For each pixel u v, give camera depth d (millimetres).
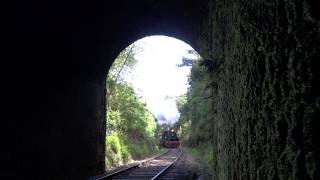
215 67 11258
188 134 61062
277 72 5133
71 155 14805
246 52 6746
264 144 5652
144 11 15555
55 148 13281
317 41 4211
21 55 10906
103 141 19891
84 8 13203
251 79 6406
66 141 14344
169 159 33969
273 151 5227
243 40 6988
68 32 13461
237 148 7707
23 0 9992
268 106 5484
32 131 11625
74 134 15203
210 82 13781
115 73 33719
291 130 4688
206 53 15930
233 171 8195
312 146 4273
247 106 6711
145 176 18016
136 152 36375
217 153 12266
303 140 4449
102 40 16578
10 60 10273
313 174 4223
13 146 10469
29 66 11406
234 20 7949
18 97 10789
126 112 36812
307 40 4367
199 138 40375
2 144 9867
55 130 13328
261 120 5812
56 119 13445
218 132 11750
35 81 11805
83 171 16156
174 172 20031
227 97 9234
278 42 5094
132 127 38219
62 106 14000
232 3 8242
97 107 18594
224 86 9852
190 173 19281
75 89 15344
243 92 7051
